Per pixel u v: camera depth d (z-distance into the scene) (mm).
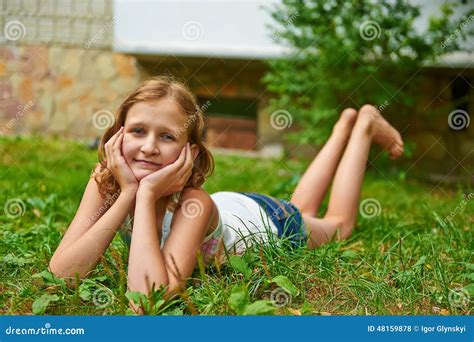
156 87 1714
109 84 5805
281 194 3277
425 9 4691
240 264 1688
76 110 5871
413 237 2299
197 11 5383
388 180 4285
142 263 1554
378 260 1977
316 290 1733
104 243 1657
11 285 1717
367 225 2566
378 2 4516
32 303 1602
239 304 1488
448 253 2104
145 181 1659
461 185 4102
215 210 1844
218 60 5453
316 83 4668
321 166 2510
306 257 1858
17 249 2037
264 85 5566
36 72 5898
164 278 1553
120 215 1670
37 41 5895
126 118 1733
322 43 4594
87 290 1599
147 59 5645
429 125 4906
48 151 5016
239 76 5609
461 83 4949
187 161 1711
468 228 2516
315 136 4719
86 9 5793
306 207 2430
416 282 1749
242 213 2055
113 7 5723
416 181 4598
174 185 1685
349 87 4559
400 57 4520
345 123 2602
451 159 4891
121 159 1688
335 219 2383
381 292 1682
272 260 1785
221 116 5680
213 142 5656
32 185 3330
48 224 2373
